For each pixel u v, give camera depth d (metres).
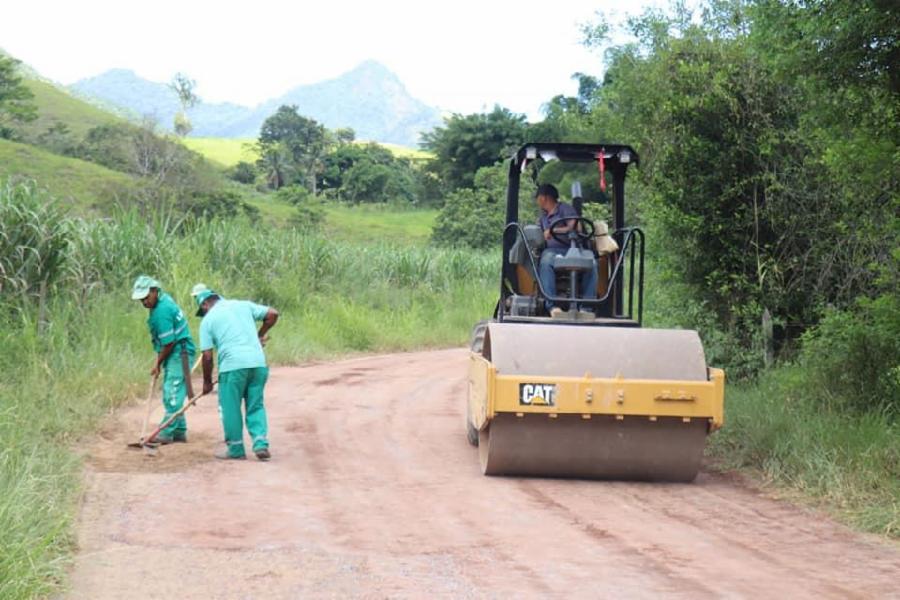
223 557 7.31
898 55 10.57
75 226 19.67
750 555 7.64
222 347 11.27
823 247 14.28
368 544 7.75
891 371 11.25
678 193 14.71
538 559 7.40
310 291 29.11
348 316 27.20
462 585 6.70
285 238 30.34
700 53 15.16
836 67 10.72
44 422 11.82
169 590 6.54
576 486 10.28
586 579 6.89
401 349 27.67
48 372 14.12
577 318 11.20
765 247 14.45
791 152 14.45
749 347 14.84
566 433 10.20
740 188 14.48
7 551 6.34
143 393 15.30
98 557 7.22
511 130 101.88
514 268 12.36
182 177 86.38
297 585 6.68
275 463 11.06
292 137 137.62
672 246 15.14
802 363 12.95
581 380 9.98
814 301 14.42
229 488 9.70
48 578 6.59
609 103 19.16
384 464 11.18
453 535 8.09
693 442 10.22
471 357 12.05
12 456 9.08
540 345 10.23
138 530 8.02
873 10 10.06
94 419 12.80
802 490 9.92
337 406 15.60
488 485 10.18
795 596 6.56
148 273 21.55
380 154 136.75
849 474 9.73
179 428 12.16
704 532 8.38
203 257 25.44
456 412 15.43
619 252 12.02
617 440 10.21
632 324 11.21
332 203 119.25
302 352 23.06
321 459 11.39
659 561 7.40
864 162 11.40
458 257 38.16
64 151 103.19
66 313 16.72
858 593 6.66
